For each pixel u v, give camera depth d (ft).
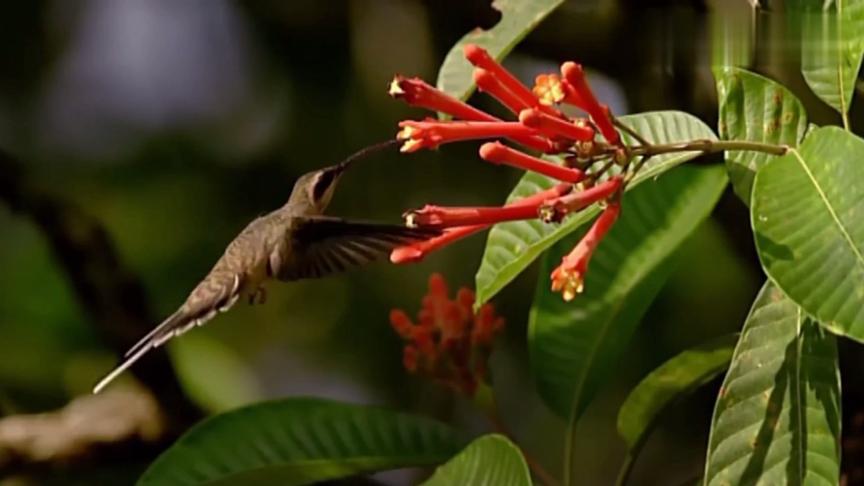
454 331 8.07
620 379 8.86
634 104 8.43
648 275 8.13
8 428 8.68
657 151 7.41
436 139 7.45
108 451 8.69
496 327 8.08
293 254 7.76
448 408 8.97
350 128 8.91
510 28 7.79
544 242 7.55
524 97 7.43
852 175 7.34
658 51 8.24
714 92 8.23
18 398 8.95
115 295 8.76
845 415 8.21
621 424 8.07
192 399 8.90
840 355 8.23
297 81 8.93
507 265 7.55
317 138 8.92
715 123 8.27
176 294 8.96
